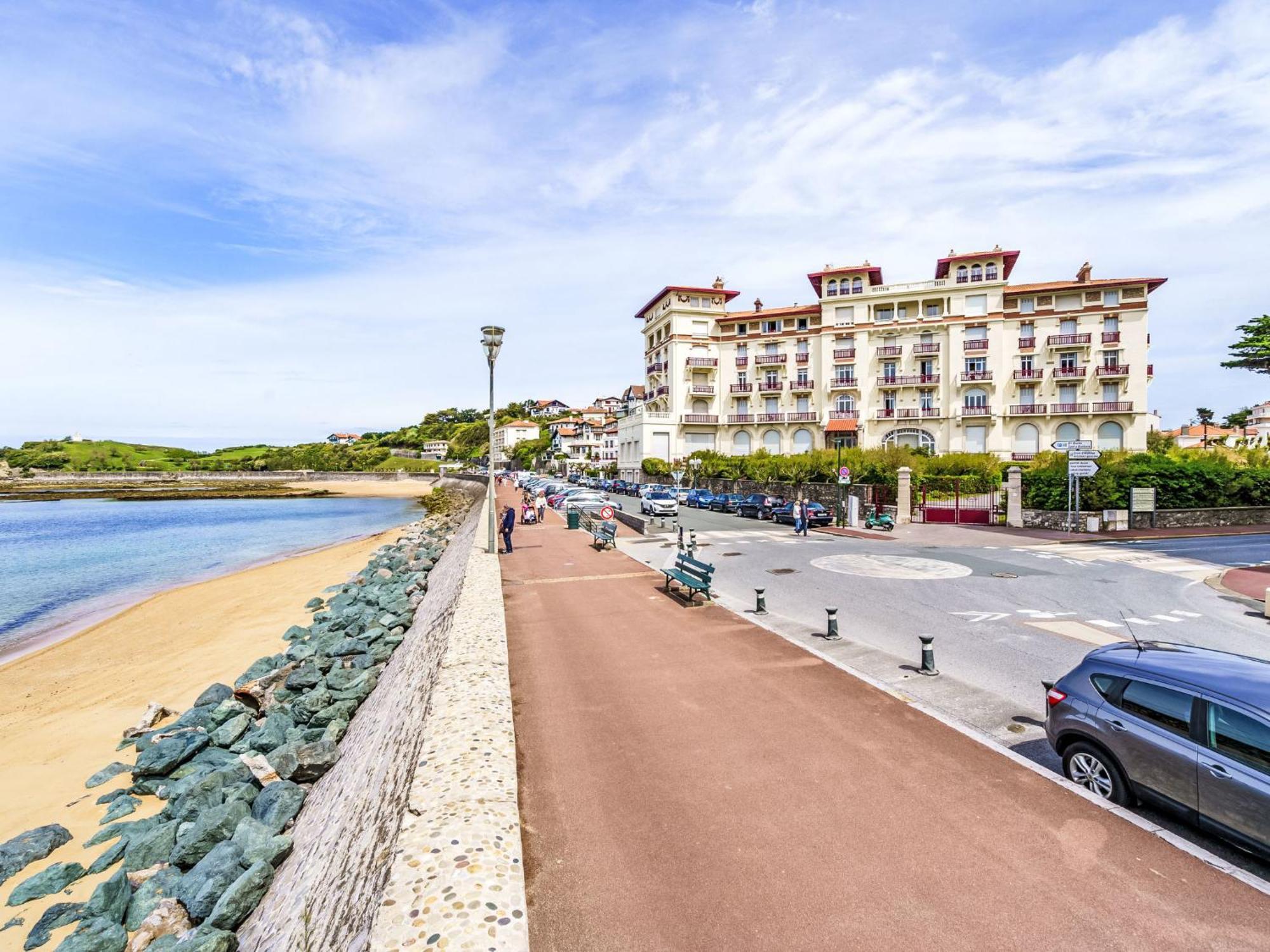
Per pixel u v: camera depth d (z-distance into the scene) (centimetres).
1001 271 4966
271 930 527
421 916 349
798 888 433
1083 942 377
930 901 417
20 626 1975
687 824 515
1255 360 3309
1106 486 2688
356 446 18738
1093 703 566
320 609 1950
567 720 735
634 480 6184
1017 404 4962
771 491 4197
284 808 764
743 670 905
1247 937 379
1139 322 4762
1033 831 497
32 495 9044
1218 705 479
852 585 1542
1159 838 484
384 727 816
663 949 378
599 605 1308
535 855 477
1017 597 1402
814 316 5653
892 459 3831
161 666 1493
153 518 5991
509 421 15562
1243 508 2789
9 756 1032
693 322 5966
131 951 565
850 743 664
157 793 887
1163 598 1403
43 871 699
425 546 2864
